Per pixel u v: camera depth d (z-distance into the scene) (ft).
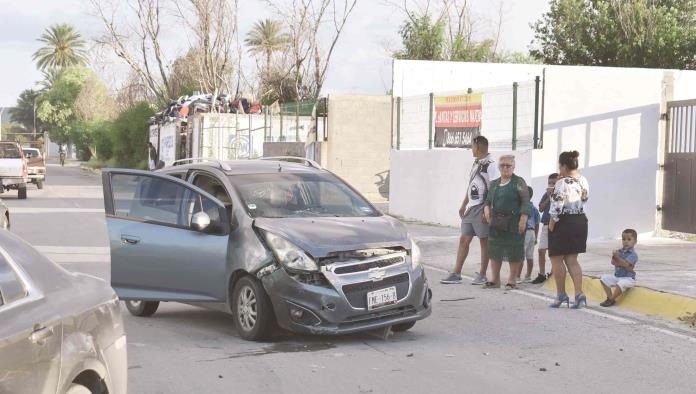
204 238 27.63
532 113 56.18
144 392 21.02
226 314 32.04
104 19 166.20
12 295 12.92
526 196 37.11
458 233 59.88
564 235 33.06
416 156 70.64
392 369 23.44
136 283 29.32
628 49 119.96
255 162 31.12
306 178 29.94
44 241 56.90
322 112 103.96
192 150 136.05
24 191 103.40
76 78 359.05
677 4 120.78
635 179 57.93
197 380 22.17
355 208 29.50
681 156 57.00
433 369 23.49
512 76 79.00
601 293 36.27
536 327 29.66
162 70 172.35
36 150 140.26
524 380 22.39
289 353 25.29
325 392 21.08
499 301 35.14
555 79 56.18
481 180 38.96
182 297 28.27
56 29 361.30
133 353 25.32
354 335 27.89
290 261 25.38
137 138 185.68
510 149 58.70
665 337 28.04
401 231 27.71
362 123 98.94
